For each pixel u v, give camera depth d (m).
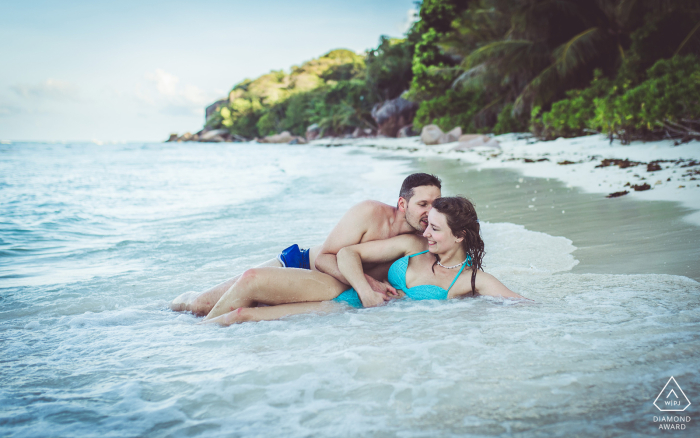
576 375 1.89
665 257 3.49
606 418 1.60
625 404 1.68
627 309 2.60
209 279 3.96
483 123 30.81
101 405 1.87
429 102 34.31
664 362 1.96
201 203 8.88
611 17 20.00
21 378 2.16
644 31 15.47
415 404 1.75
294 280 2.99
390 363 2.09
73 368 2.26
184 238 5.68
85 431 1.70
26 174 17.84
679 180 6.45
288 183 11.47
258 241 5.27
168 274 4.17
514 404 1.71
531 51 21.98
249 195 9.58
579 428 1.55
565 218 5.18
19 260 4.96
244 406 1.81
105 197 10.29
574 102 16.50
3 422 1.77
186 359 2.30
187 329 2.79
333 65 93.06
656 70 12.66
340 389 1.89
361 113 60.06
